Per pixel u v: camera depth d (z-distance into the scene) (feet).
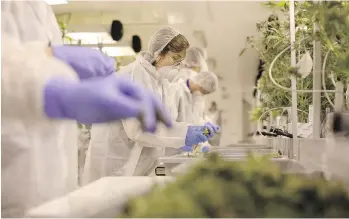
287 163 4.58
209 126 7.15
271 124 9.32
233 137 21.40
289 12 6.59
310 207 1.98
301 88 6.29
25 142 3.80
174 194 1.97
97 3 16.78
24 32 4.21
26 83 2.31
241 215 1.92
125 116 2.11
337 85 4.61
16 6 4.25
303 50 5.71
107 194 2.92
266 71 8.73
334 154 3.77
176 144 6.93
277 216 1.92
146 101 2.19
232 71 20.07
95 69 3.43
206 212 1.90
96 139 7.76
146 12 18.07
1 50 2.54
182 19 18.52
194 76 11.12
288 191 2.05
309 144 4.89
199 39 19.25
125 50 17.75
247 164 2.34
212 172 2.25
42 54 2.72
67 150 4.86
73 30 16.43
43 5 4.77
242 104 20.95
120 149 7.62
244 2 14.85
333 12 3.85
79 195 2.90
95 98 2.08
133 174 7.50
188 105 10.39
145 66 7.48
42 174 4.04
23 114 2.44
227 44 19.08
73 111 2.22
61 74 2.38
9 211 3.78
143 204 1.92
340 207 1.98
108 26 16.66
